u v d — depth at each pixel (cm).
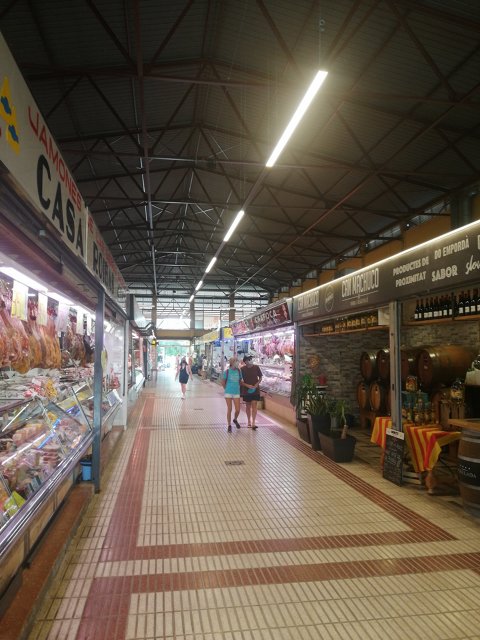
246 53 826
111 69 762
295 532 385
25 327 349
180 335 3397
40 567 279
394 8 633
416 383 583
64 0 661
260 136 1123
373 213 1455
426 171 1126
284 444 750
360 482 535
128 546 352
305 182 1339
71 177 320
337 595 285
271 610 267
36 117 229
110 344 780
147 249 2534
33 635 238
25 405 338
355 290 649
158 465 605
